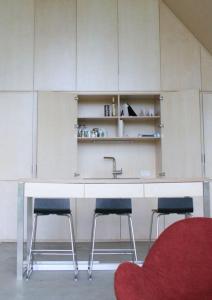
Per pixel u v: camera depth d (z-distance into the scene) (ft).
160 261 5.65
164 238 5.88
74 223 16.02
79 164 17.17
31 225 12.09
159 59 16.87
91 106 17.47
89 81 16.74
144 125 17.46
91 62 16.84
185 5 15.58
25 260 12.16
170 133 16.01
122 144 17.39
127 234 16.12
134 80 16.76
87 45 16.92
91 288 9.72
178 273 5.58
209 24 15.25
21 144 16.29
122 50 16.92
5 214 16.07
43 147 15.92
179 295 5.45
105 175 17.19
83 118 16.65
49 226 16.01
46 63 16.76
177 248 5.73
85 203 16.12
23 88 16.60
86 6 17.10
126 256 13.32
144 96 16.96
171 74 16.80
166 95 16.28
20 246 10.55
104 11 17.10
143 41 16.97
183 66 16.85
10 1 16.97
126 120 17.31
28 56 16.76
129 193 10.41
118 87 16.72
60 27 16.96
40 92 16.14
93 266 11.55
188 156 15.72
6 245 15.34
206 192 10.45
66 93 16.22
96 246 15.03
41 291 9.46
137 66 16.84
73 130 16.08
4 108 16.47
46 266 11.60
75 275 10.60
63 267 11.61
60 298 8.93
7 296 9.05
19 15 16.93
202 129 16.63
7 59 16.71
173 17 17.08
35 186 10.47
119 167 17.24
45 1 17.03
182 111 15.99
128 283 4.84
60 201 11.39
